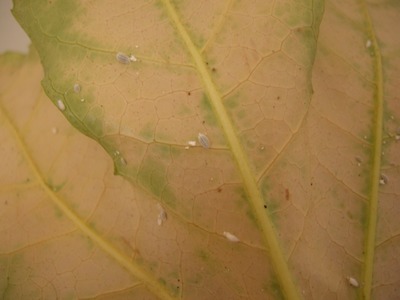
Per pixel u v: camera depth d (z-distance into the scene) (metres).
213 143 0.05
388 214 0.05
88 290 0.05
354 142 0.05
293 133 0.05
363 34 0.06
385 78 0.06
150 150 0.05
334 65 0.05
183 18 0.05
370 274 0.05
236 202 0.05
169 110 0.05
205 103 0.05
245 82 0.05
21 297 0.05
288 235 0.05
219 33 0.05
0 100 0.06
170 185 0.05
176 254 0.05
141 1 0.05
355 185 0.05
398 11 0.06
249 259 0.05
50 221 0.06
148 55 0.05
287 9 0.05
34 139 0.06
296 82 0.05
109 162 0.05
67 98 0.05
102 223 0.05
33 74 0.06
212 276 0.05
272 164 0.05
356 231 0.05
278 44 0.05
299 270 0.05
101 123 0.05
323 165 0.05
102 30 0.05
